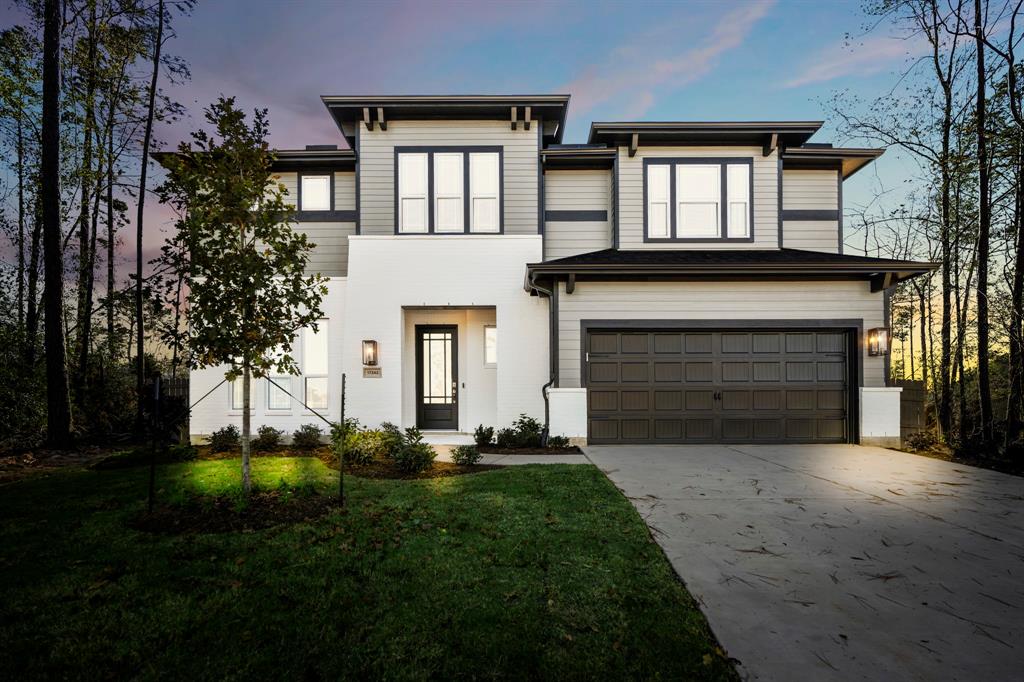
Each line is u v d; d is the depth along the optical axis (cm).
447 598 300
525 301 957
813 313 912
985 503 525
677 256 962
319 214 1071
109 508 467
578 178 1098
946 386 957
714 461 748
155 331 1322
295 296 471
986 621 285
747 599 307
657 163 1045
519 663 238
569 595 306
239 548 368
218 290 451
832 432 914
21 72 1118
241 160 472
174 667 233
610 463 734
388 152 1020
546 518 455
